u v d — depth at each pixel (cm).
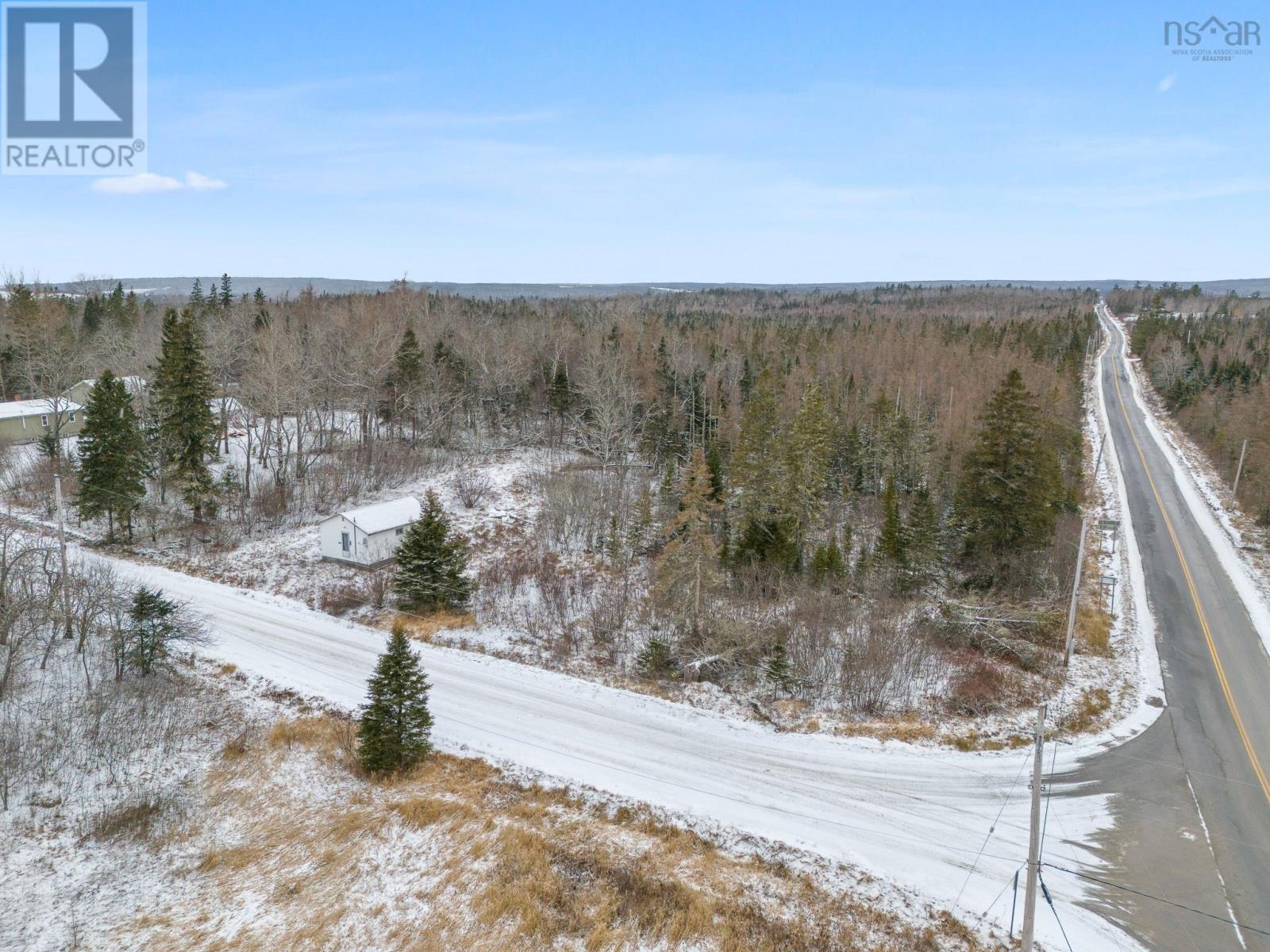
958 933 2084
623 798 2669
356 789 2741
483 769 2847
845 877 2294
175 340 5138
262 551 5100
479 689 3478
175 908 2184
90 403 4859
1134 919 2120
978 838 2473
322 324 8856
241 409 6981
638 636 4088
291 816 2595
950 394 8194
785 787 2748
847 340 11488
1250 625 4212
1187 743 3036
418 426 7612
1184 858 2366
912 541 4619
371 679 2877
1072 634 3650
